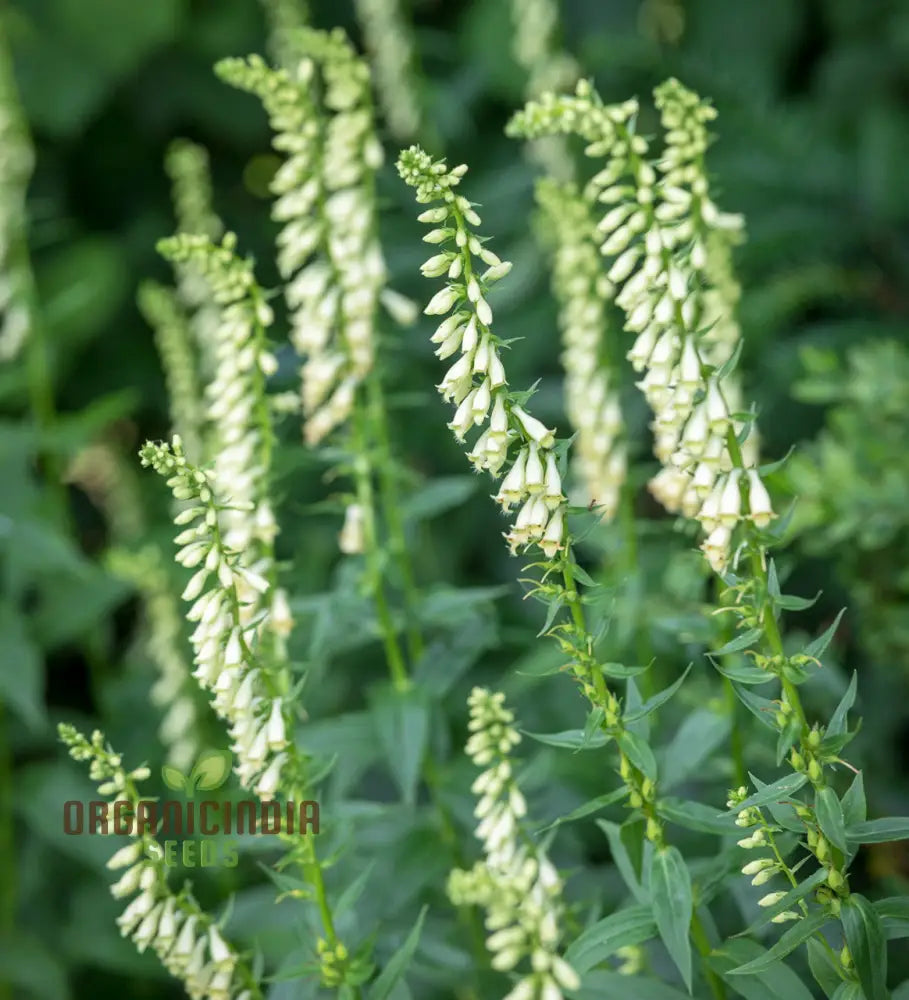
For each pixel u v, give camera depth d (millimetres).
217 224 6930
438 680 5066
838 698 5727
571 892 5102
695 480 3258
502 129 10336
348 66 4945
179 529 7762
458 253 3035
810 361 6195
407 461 8273
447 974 4578
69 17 9617
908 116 8906
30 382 7277
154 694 6484
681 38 9961
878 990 3045
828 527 5906
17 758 7750
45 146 10164
